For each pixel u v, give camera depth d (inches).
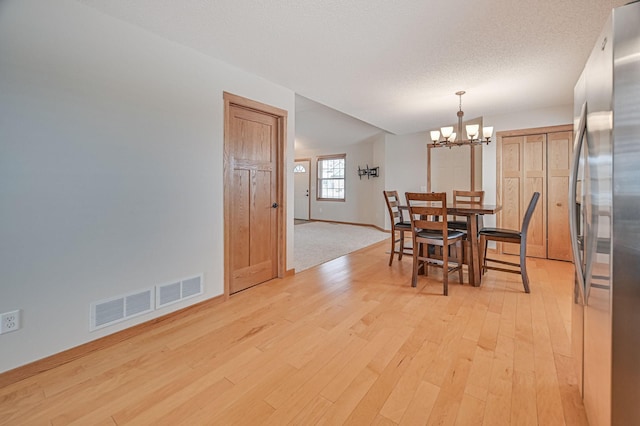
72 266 75.9
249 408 58.3
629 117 36.6
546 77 123.6
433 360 73.4
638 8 35.8
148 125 89.9
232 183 117.5
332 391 62.9
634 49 36.1
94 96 78.8
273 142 135.4
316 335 86.1
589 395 51.1
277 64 111.7
